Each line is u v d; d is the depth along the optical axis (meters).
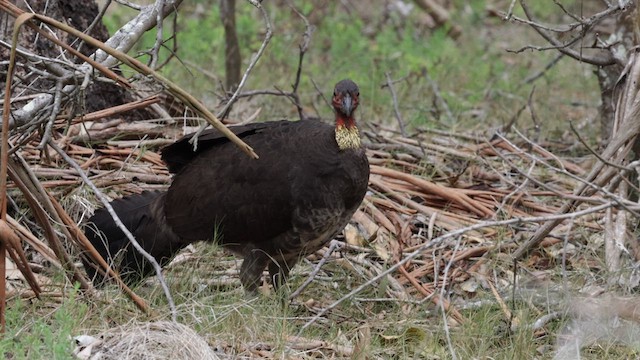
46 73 7.99
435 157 13.25
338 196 9.74
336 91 9.78
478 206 12.19
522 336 9.02
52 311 8.77
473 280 10.59
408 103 16.95
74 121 11.51
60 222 8.93
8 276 9.66
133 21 9.33
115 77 7.73
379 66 18.94
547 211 12.16
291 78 17.75
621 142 10.40
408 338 9.29
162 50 17.59
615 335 9.23
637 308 9.34
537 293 10.05
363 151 9.93
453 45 21.58
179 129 12.64
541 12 22.97
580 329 9.27
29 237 9.47
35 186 8.70
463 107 16.83
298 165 9.67
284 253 10.02
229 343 8.67
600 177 10.73
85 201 11.01
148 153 12.17
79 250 9.46
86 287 9.05
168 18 19.41
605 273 10.48
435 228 11.77
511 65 20.20
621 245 10.55
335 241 11.05
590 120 16.27
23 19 7.43
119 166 11.84
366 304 10.18
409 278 10.38
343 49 19.92
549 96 17.91
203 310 9.15
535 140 14.60
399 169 13.09
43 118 8.36
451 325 9.58
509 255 10.88
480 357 8.85
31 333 8.41
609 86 13.50
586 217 11.77
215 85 17.02
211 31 19.06
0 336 8.05
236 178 9.80
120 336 8.22
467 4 25.05
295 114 15.98
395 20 23.09
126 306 9.09
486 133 14.92
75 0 12.40
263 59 18.28
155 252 10.15
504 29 22.97
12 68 7.61
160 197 10.26
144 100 11.95
